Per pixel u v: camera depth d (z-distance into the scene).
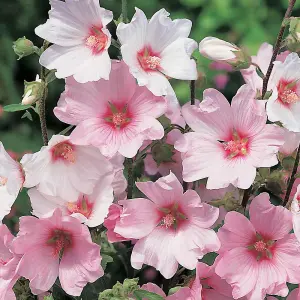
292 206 0.72
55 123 1.75
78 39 0.74
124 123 0.74
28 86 0.73
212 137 0.74
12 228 0.96
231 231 0.73
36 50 0.75
